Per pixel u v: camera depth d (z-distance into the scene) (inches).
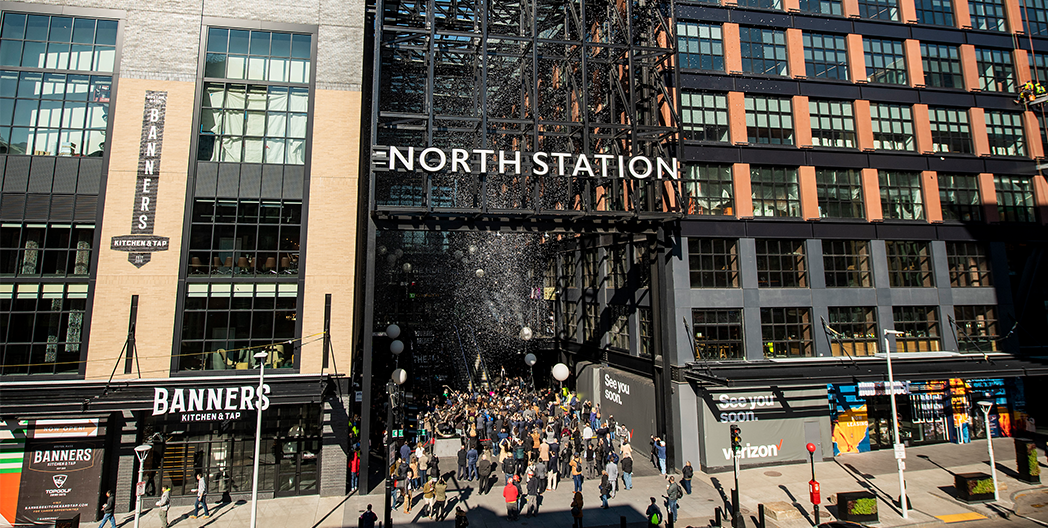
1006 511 679.1
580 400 1294.3
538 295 1734.7
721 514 681.6
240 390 719.7
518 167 813.9
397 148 780.0
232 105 800.3
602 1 1064.2
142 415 735.7
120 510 709.9
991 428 1028.5
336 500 749.9
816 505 655.8
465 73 1274.6
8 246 719.7
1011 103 1102.4
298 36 832.9
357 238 983.6
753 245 954.7
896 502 716.7
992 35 1111.6
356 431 952.9
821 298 965.2
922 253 1030.4
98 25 775.1
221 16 806.5
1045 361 979.3
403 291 1971.0
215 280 764.0
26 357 707.4
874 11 1065.5
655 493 764.6
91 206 742.5
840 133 1019.9
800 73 1004.6
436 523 669.3
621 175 841.5
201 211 771.4
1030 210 1085.8
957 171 1052.5
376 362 1740.9
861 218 1002.1
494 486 795.4
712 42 991.6
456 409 1162.0
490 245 1812.3
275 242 788.6
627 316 1114.7
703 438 868.6
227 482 751.7
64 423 700.0
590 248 1317.7
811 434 904.3
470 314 1825.8
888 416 981.8
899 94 1047.0
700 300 925.8
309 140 809.5
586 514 690.2
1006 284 1043.9
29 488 685.9
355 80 834.2
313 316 782.5
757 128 987.9
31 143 741.3
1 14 749.9
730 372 867.4
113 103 760.3
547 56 860.6
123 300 734.5
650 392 947.3
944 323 1007.0
